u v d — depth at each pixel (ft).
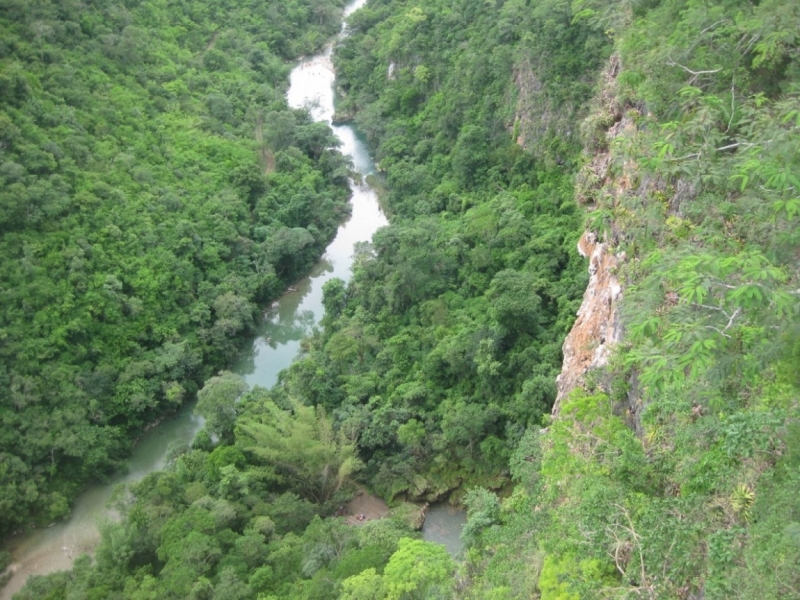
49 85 172.86
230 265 173.58
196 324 157.17
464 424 118.62
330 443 118.11
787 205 45.80
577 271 133.08
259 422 123.95
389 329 150.51
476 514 89.25
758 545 42.47
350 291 165.48
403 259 151.33
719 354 46.39
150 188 172.86
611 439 63.21
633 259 77.10
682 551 46.91
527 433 98.22
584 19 154.51
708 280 44.11
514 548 67.92
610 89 110.93
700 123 63.67
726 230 61.46
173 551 96.89
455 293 149.69
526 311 123.85
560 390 98.02
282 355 163.43
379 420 125.90
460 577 75.46
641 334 51.01
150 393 140.36
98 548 103.86
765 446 46.78
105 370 138.51
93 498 127.54
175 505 110.42
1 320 132.57
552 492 66.33
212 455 118.52
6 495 117.91
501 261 147.54
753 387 51.49
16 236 141.49
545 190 159.33
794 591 38.55
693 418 56.95
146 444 139.74
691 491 51.21
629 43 86.33
